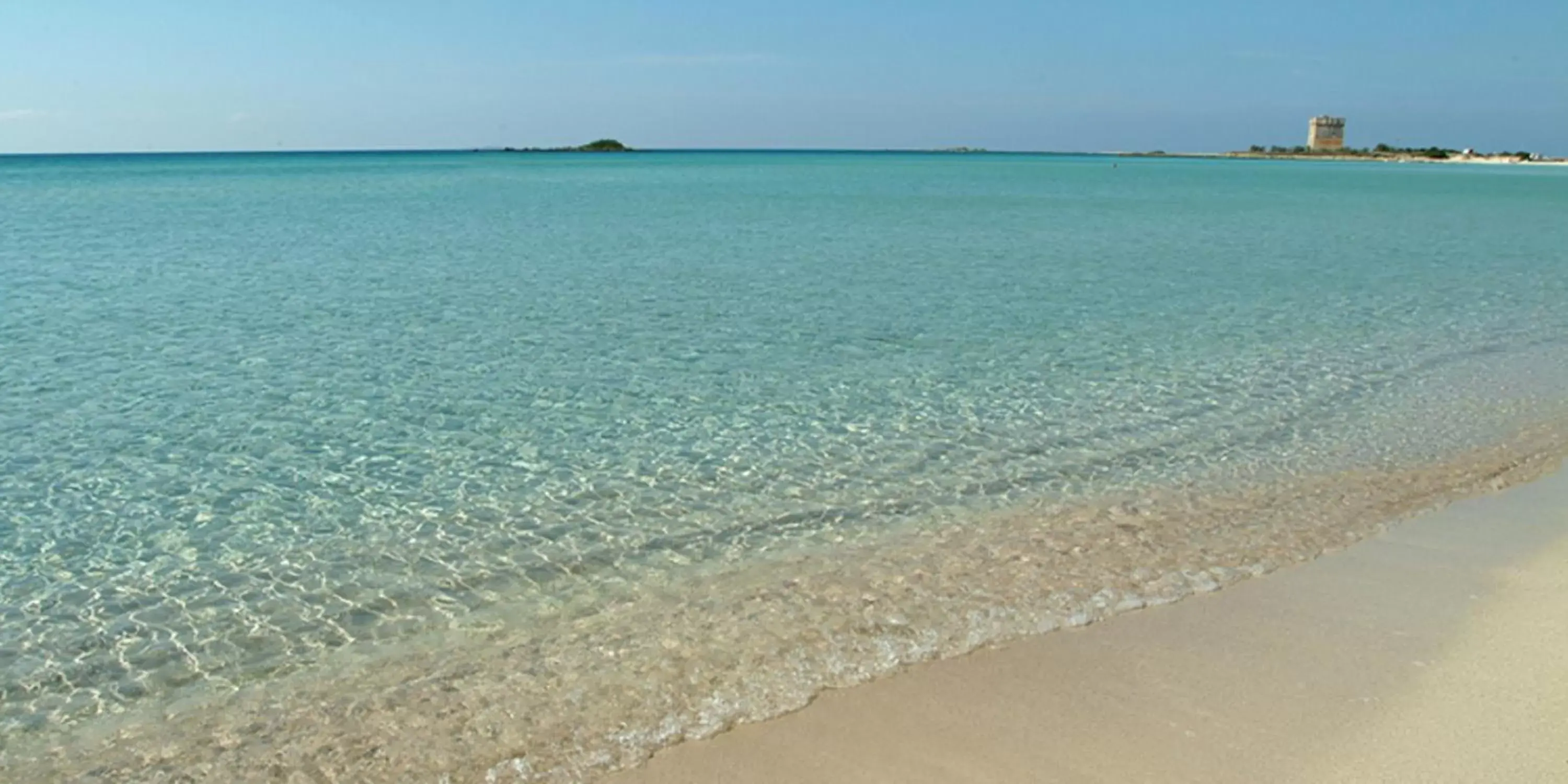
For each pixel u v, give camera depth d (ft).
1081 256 91.35
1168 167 501.15
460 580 24.48
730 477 31.89
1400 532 26.58
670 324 56.85
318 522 28.27
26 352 49.19
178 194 194.70
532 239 104.27
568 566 25.23
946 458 33.76
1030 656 19.74
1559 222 135.03
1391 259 90.07
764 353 49.52
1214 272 80.79
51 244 100.37
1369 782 15.12
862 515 28.63
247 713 18.60
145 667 20.48
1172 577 23.75
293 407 39.63
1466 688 17.88
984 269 81.46
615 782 16.01
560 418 38.29
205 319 58.44
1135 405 40.34
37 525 28.04
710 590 23.66
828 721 17.54
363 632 21.83
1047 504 29.45
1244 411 39.52
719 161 575.38
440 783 16.16
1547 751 15.76
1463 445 34.91
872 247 98.22
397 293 67.87
